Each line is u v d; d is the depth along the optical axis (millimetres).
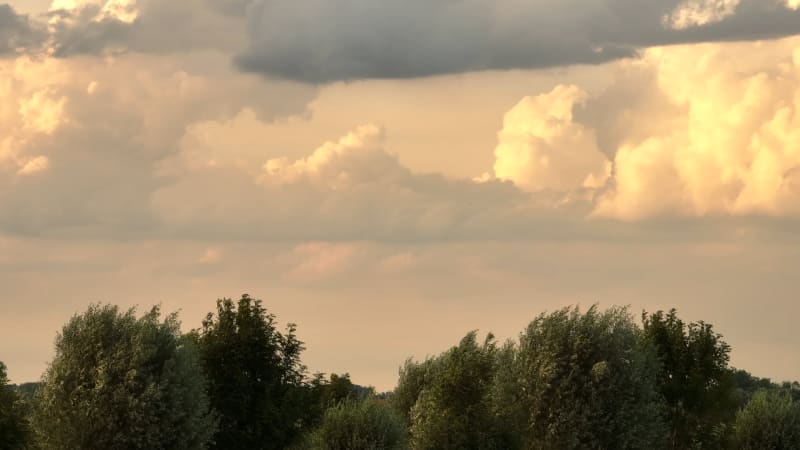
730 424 125188
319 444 101062
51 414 92562
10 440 89000
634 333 115062
